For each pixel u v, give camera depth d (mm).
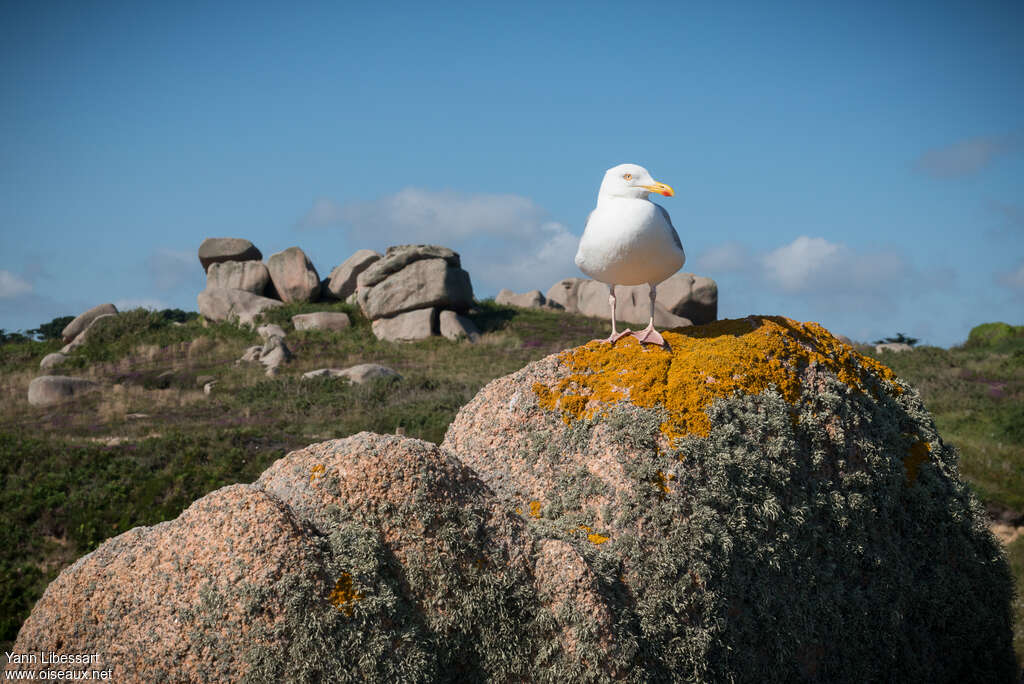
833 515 6473
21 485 16531
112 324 39812
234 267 44594
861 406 7074
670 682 5426
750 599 5938
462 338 38281
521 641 5137
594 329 41344
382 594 4848
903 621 6766
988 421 20938
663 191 6750
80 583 5082
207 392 28828
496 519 5387
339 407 25188
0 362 37500
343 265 45219
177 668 4668
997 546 7555
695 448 6043
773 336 7082
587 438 6363
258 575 4648
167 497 15984
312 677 4543
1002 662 7449
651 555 5715
